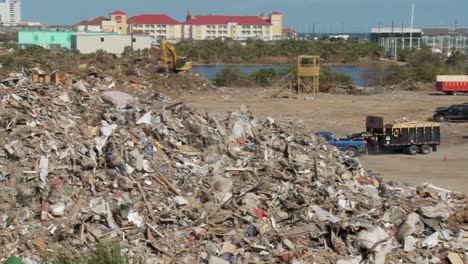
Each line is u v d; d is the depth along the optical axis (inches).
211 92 3597.4
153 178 976.9
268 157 1138.0
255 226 914.1
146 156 1015.0
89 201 892.6
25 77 1207.6
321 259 864.9
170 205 934.4
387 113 2925.7
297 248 883.4
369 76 4712.1
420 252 906.7
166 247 852.0
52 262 596.4
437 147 2210.9
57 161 933.8
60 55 4362.7
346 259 868.6
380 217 993.5
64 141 973.8
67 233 833.5
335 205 997.8
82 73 1438.2
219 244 872.3
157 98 1416.1
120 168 962.7
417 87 4264.3
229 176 1045.8
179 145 1095.0
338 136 2361.0
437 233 950.4
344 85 4119.1
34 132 965.8
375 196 1087.0
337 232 919.0
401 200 1109.7
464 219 1037.8
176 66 3631.9
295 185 1046.4
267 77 4298.7
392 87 4303.6
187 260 832.9
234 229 910.4
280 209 982.4
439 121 2728.8
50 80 1248.8
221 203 967.6
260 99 3385.8
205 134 1131.3
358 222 937.5
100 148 990.4
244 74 4345.5
